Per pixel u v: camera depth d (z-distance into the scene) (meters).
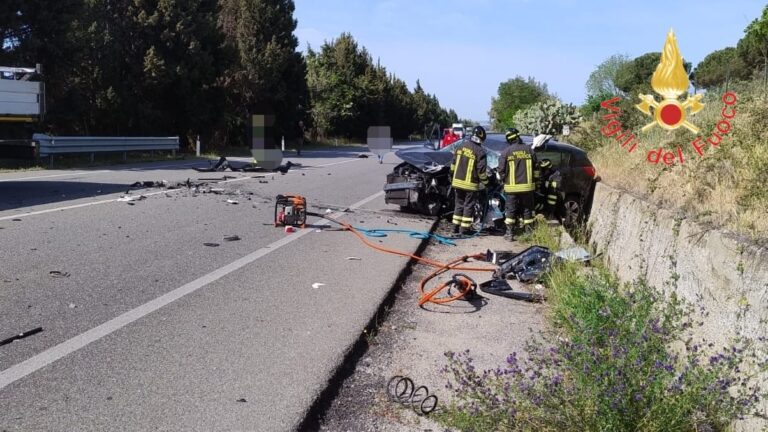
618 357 3.76
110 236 8.86
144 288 6.49
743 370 3.82
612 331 4.24
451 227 12.12
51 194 12.60
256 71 38.94
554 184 11.76
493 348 5.51
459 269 8.57
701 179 6.65
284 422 3.85
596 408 3.48
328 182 18.23
